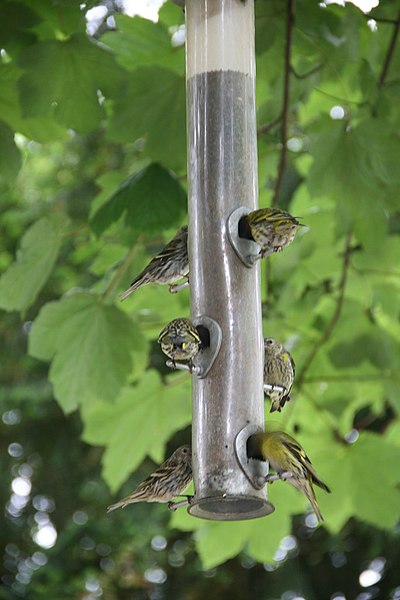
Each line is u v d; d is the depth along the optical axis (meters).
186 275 10.23
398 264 14.29
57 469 24.34
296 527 23.81
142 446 13.95
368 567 23.61
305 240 14.23
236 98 10.31
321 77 13.13
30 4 11.56
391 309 14.45
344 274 13.79
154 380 13.80
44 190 24.22
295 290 14.18
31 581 23.30
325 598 23.81
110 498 23.86
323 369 14.26
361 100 13.27
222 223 9.92
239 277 9.77
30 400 23.91
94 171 24.11
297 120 16.59
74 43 11.48
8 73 12.00
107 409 13.79
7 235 23.97
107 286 13.02
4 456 24.56
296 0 11.83
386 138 12.08
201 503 9.28
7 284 12.54
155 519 23.64
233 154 10.16
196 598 23.80
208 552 13.84
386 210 12.61
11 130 12.20
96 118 11.67
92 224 12.27
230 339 9.61
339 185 12.23
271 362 10.27
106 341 12.68
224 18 10.41
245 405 9.50
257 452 9.36
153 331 13.86
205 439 9.44
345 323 14.11
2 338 23.73
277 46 12.34
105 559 23.75
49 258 12.61
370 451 13.37
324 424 14.38
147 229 12.05
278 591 23.61
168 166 12.34
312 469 9.05
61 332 12.64
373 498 13.40
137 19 12.97
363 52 13.09
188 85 10.48
